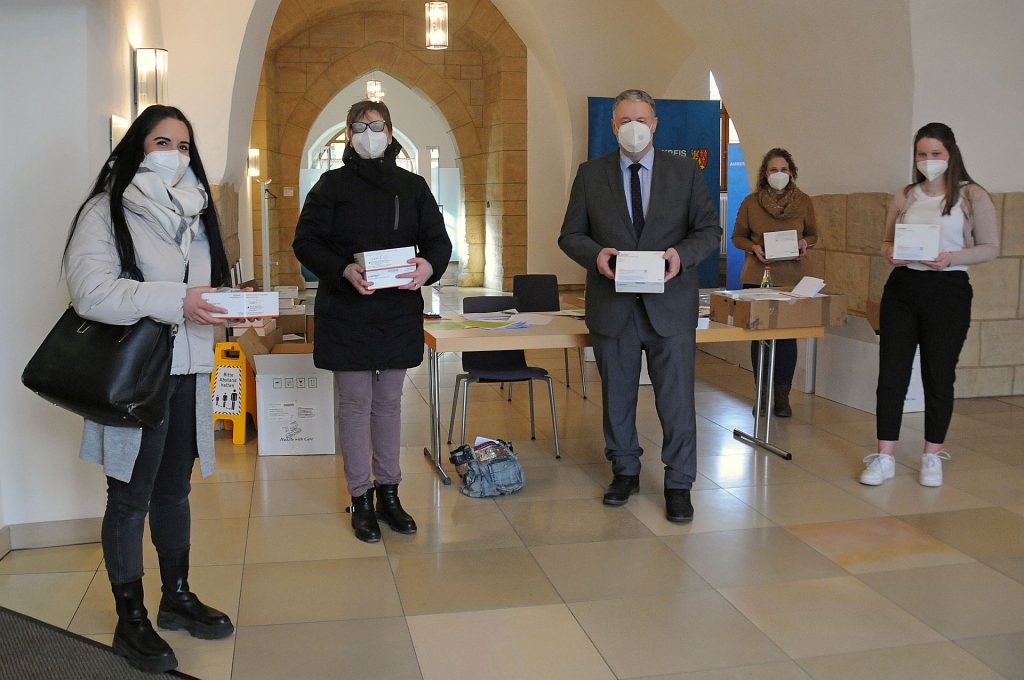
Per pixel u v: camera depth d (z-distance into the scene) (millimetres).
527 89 14750
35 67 3498
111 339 2506
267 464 4926
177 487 2893
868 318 6180
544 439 5469
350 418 3828
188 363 2742
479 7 14375
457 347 4516
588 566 3561
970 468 4852
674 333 4023
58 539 3701
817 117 6590
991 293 6406
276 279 14430
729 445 5316
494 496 4406
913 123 5820
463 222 16297
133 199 2568
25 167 3520
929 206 4402
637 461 4363
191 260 2768
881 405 4609
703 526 4004
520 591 3332
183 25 6172
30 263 3551
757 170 7551
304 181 19359
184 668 2760
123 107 4234
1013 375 6535
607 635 2990
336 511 4195
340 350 3705
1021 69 5789
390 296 3732
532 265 15234
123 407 2469
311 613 3148
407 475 4762
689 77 12094
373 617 3119
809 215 6086
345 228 3693
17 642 2859
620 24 9945
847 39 5918
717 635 2988
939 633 3006
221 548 3740
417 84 15586
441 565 3576
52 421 3643
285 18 13664
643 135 3926
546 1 9727
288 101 14969
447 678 2715
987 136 6020
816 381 6738
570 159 10750
